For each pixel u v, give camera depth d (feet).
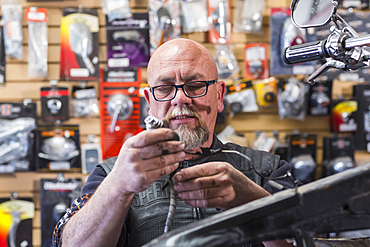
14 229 7.82
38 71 7.95
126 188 2.64
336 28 2.48
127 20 7.98
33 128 7.89
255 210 1.95
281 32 8.18
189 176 2.67
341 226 2.02
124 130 7.97
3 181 8.05
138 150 2.47
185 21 8.11
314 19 2.75
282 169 3.96
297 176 8.00
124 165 2.53
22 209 7.88
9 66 8.07
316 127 8.62
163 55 3.84
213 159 4.09
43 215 7.88
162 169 2.51
